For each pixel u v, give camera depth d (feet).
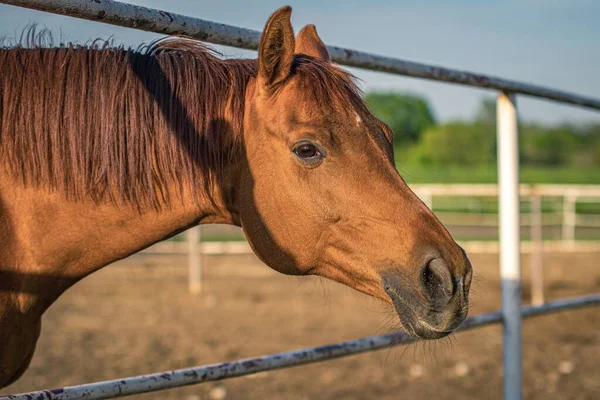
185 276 33.01
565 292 28.25
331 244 6.31
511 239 10.22
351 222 6.15
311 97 6.18
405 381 16.72
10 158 6.12
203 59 6.64
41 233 6.25
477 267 34.06
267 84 6.30
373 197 6.09
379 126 6.38
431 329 5.85
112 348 19.72
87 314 24.47
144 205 6.42
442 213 57.57
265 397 15.53
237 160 6.55
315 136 6.07
